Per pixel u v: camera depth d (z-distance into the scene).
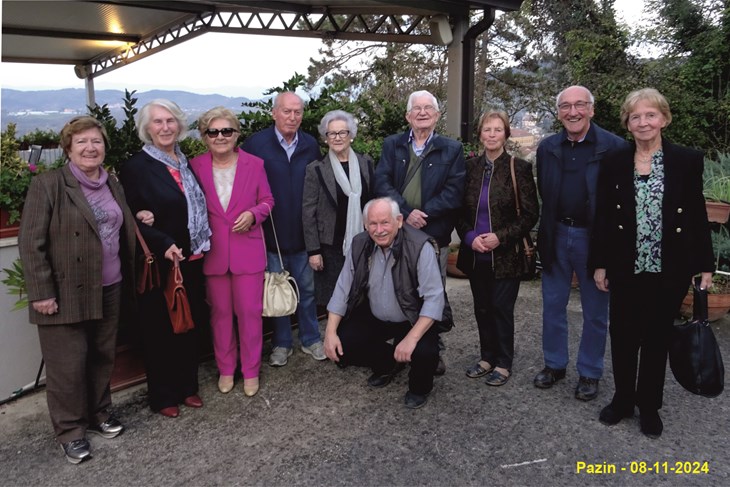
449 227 3.21
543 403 3.04
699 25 10.64
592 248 2.77
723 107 9.33
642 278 2.60
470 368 3.39
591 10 13.03
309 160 3.41
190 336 2.97
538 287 5.30
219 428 2.81
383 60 15.09
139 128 2.72
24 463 2.53
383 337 3.12
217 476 2.41
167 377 2.92
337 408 3.00
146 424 2.85
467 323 4.35
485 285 3.24
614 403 2.81
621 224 2.60
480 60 15.30
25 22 9.17
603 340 3.02
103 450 2.62
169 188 2.73
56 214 2.31
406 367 3.51
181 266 2.82
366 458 2.54
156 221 2.74
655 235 2.54
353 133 3.30
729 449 2.57
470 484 2.34
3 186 2.91
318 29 8.21
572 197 2.93
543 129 15.74
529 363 3.57
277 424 2.85
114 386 3.20
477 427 2.79
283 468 2.46
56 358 2.43
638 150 2.60
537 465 2.47
